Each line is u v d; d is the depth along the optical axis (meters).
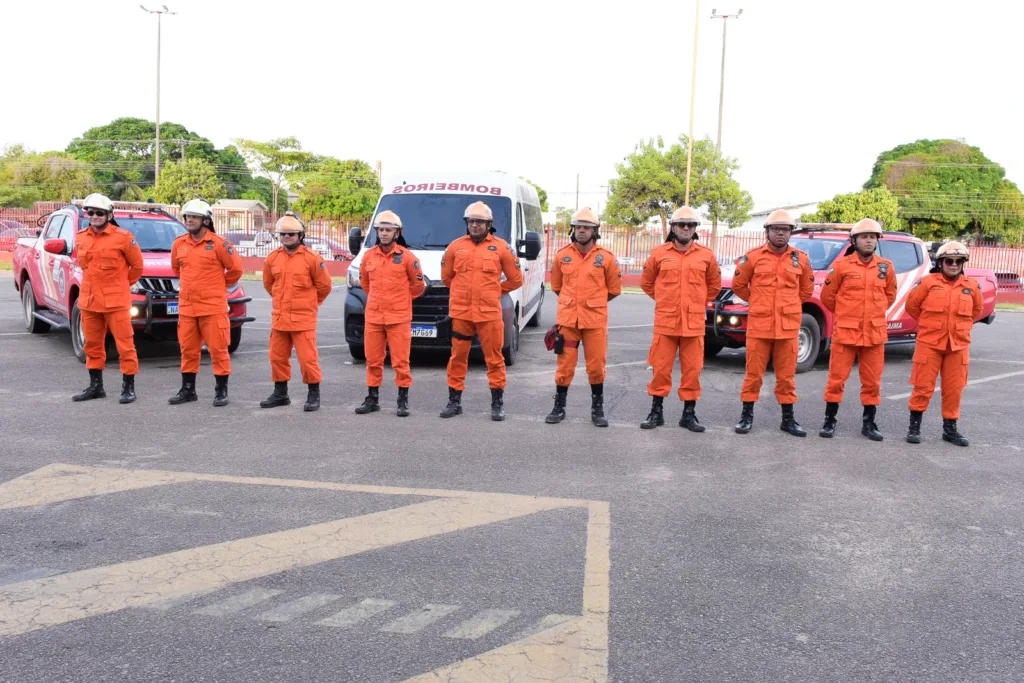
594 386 7.26
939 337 6.82
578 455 6.22
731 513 5.03
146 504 4.92
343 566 4.11
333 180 67.31
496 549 4.36
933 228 59.97
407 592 3.84
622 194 41.66
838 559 4.37
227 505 4.93
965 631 3.62
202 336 7.65
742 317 9.96
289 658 3.25
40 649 3.28
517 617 3.62
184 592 3.79
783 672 3.23
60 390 8.14
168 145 81.12
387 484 5.39
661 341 7.14
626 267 28.52
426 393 8.48
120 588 3.82
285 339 7.55
